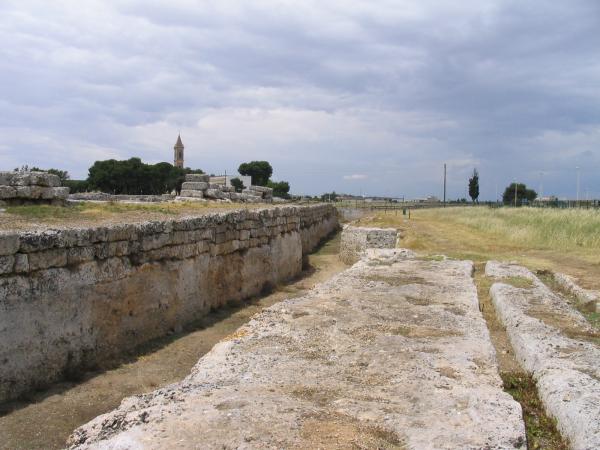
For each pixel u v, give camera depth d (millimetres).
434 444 4281
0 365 7367
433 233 29719
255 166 98875
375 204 85812
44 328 8102
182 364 9484
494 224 33281
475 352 6941
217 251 13969
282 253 19609
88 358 9000
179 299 11938
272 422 4621
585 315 11555
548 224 28703
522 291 11484
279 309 9211
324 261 27750
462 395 5402
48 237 8164
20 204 15078
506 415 4852
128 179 62281
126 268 10039
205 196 28391
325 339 7473
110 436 4562
